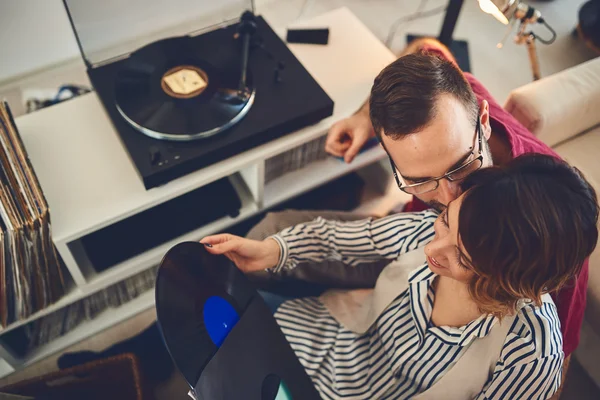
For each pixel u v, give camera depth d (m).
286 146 1.20
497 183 0.57
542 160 0.58
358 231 1.02
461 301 0.81
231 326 0.79
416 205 1.16
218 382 0.70
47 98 1.71
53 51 1.75
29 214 1.00
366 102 1.22
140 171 1.06
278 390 0.82
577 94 1.37
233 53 1.23
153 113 1.11
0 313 1.15
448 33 1.78
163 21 1.26
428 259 0.72
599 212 0.59
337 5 2.21
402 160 0.74
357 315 1.01
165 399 1.36
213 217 1.31
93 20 1.16
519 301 0.74
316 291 1.11
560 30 2.19
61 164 1.14
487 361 0.80
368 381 0.95
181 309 0.69
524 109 1.35
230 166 1.16
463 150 0.72
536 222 0.54
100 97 1.16
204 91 1.14
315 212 1.16
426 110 0.69
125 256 1.23
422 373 0.88
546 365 0.77
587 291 1.26
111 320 1.41
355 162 1.45
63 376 1.16
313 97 1.19
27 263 1.08
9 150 1.02
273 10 2.14
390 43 2.11
